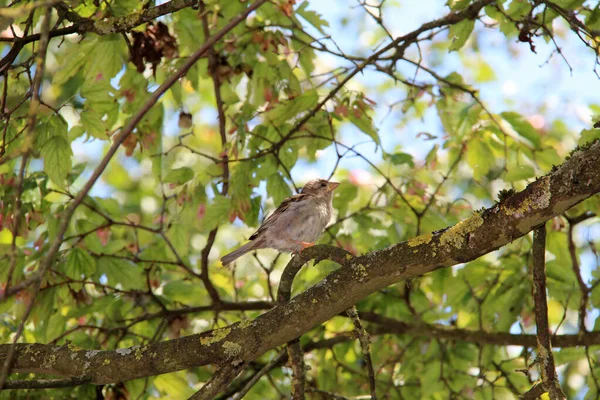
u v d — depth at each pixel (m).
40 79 6.32
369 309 13.00
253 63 11.21
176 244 11.30
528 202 6.42
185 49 11.82
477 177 12.22
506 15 10.16
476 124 11.98
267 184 11.40
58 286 11.05
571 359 11.54
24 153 6.08
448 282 12.12
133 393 11.16
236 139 10.42
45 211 10.57
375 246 11.95
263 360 12.88
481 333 11.75
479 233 6.63
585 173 6.18
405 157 11.80
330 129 11.49
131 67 10.94
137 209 17.66
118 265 11.39
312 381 12.84
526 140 11.96
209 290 11.66
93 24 9.04
